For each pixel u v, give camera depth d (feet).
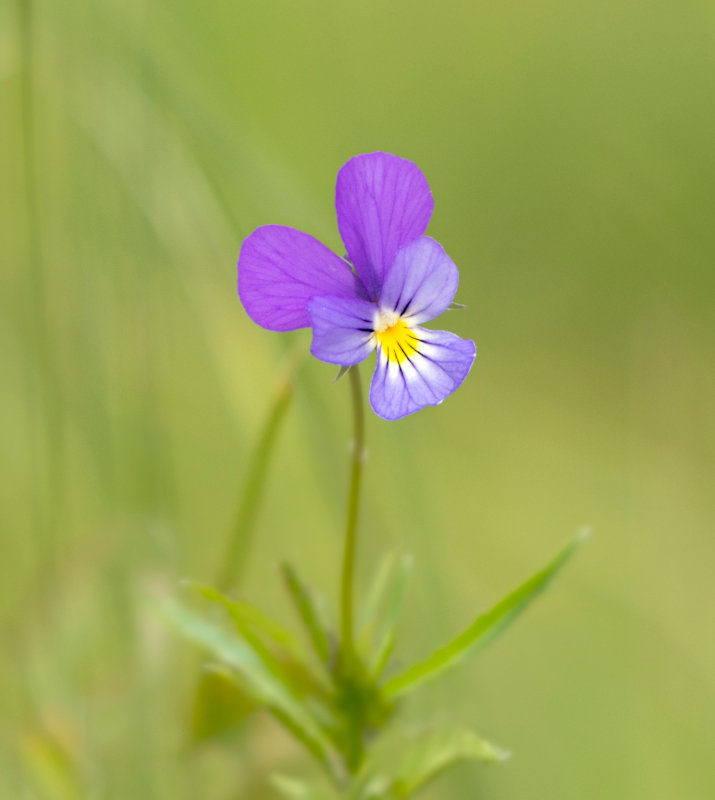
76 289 1.15
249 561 1.16
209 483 1.25
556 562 0.95
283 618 1.14
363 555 1.14
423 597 1.12
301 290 0.95
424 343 0.95
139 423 1.14
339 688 0.97
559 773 1.16
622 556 1.31
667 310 1.53
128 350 1.15
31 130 1.11
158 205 1.15
